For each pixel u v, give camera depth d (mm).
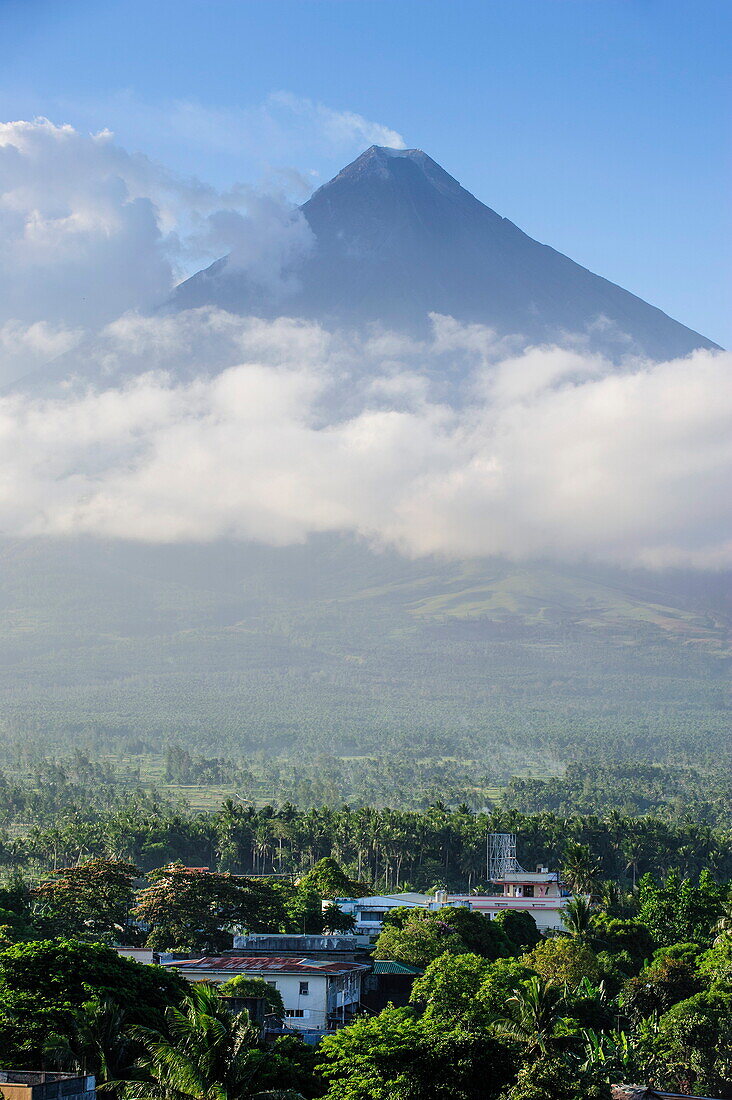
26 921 142250
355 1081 74375
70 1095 63094
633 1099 76625
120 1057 76000
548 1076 73062
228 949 139000
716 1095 102438
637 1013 119125
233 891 150375
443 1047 75125
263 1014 103000
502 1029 79312
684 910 169750
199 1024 65688
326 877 196000
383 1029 80938
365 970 124312
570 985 122938
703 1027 106750
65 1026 79688
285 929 152875
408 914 150125
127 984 88375
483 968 116750
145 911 146250
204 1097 63062
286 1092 64875
